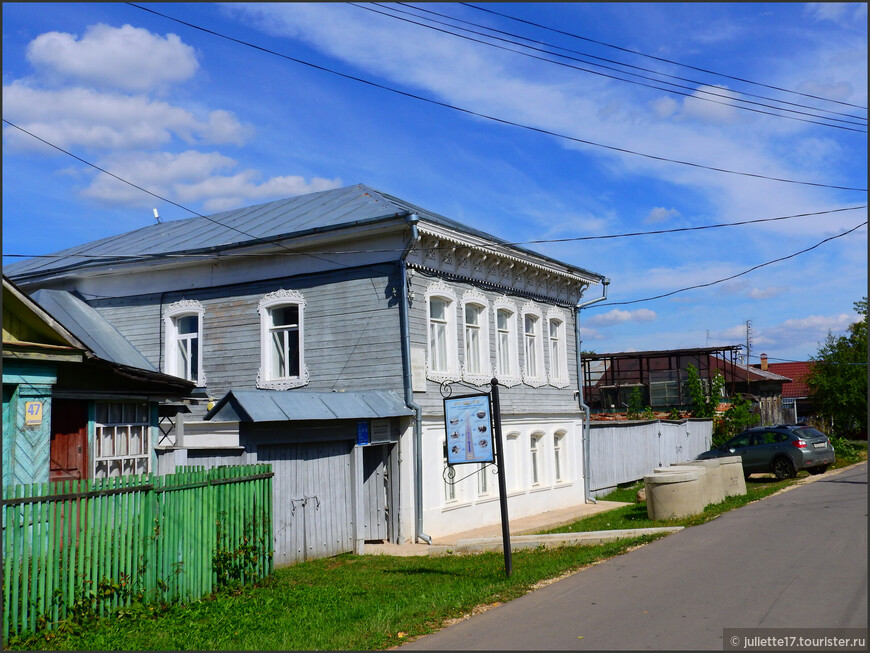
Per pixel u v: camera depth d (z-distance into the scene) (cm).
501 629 764
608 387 4625
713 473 1811
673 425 3250
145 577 924
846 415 4306
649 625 741
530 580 1018
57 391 1206
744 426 3878
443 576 1209
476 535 1788
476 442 1135
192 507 1009
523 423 2158
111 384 1298
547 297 2359
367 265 1769
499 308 2100
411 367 1706
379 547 1617
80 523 848
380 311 1744
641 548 1226
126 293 2095
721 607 797
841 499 1717
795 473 2492
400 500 1691
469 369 1969
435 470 1761
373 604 980
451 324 1889
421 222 1702
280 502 1366
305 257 1845
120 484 897
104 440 1309
